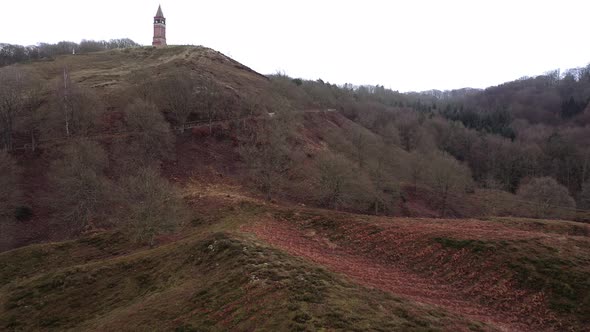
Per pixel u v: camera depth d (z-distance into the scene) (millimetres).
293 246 35469
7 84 61000
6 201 46594
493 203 79438
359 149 78062
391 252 35688
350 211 63250
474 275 30469
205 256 28750
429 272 32062
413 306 22094
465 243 34375
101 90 79500
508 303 26984
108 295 28000
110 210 48938
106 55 117875
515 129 146125
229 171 65312
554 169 106125
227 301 21500
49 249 39406
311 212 45625
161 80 75375
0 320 26609
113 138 62812
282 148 67250
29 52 125875
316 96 119875
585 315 24875
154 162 59625
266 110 85750
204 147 69125
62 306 27375
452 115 161125
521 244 33156
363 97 153500
